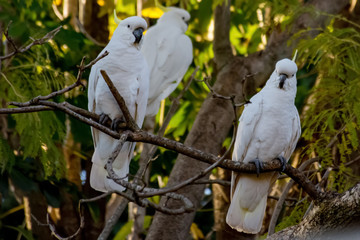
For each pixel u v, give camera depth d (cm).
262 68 1357
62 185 1267
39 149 1025
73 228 1344
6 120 1274
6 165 1092
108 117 939
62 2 1655
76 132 1225
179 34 1462
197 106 1534
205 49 1662
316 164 1204
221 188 1384
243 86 702
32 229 1272
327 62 1114
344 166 952
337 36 1126
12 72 1091
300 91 1427
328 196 740
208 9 1594
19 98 1039
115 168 976
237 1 1274
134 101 938
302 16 1380
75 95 1200
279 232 760
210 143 1279
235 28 1691
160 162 1468
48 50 1162
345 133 1024
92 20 1603
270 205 1327
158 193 678
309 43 1123
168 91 1397
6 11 1170
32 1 1202
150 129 1327
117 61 925
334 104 1053
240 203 970
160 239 1195
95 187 971
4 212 1337
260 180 952
